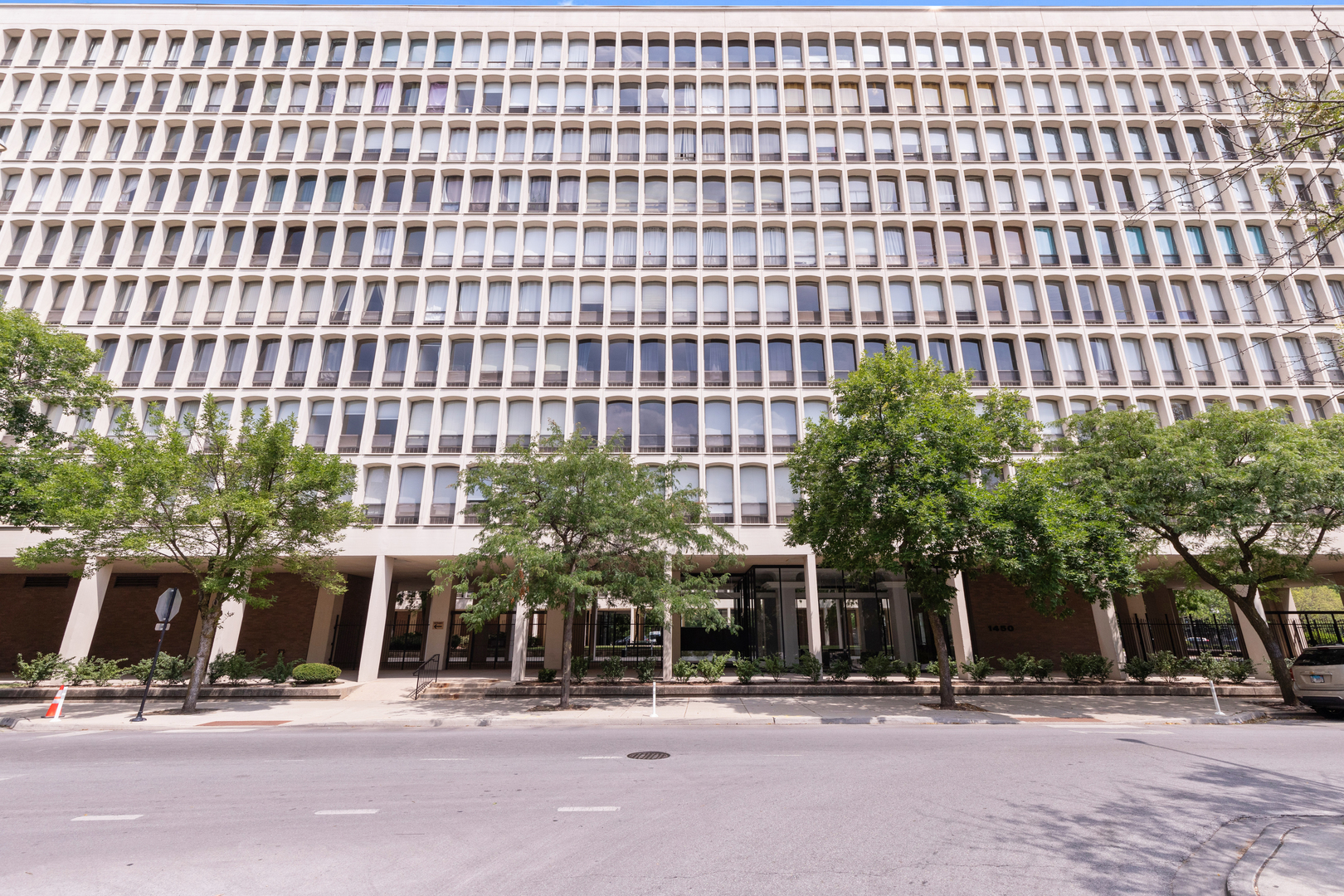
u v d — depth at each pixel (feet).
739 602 95.14
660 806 25.17
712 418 92.38
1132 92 107.76
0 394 68.54
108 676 70.74
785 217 100.83
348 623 106.11
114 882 17.65
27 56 104.06
